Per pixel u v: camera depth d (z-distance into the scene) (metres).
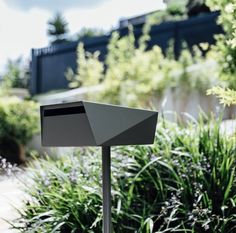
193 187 2.21
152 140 1.59
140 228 1.97
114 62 7.33
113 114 1.43
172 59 7.18
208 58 6.31
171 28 7.91
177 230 1.93
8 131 6.55
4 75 10.77
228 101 2.17
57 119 1.51
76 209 2.05
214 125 2.56
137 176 2.23
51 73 9.70
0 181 2.62
